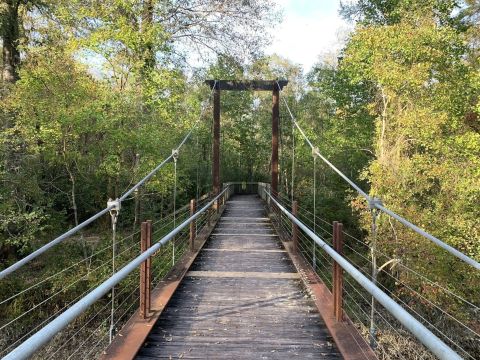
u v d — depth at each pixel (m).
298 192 20.81
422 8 11.82
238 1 13.98
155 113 11.23
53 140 9.70
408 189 10.76
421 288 9.76
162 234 10.88
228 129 29.08
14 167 9.78
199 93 20.42
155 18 12.79
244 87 15.37
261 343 3.48
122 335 3.50
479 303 9.70
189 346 3.41
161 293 4.68
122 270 2.74
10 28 12.49
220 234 9.41
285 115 25.41
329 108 22.80
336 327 3.64
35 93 9.73
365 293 10.51
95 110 9.69
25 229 9.73
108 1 11.16
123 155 11.03
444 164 9.98
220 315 4.14
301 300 4.63
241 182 27.83
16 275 9.64
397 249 10.20
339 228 3.80
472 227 9.32
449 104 10.27
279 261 6.67
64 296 9.08
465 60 12.79
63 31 12.41
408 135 11.16
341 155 18.48
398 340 7.02
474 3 13.78
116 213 3.88
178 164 14.38
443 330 9.19
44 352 6.68
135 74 10.77
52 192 12.14
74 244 10.74
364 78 13.12
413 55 10.10
